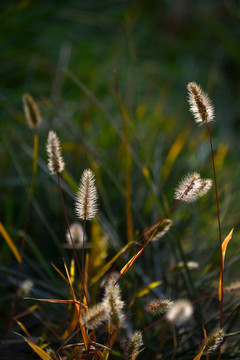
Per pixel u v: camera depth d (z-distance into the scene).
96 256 1.01
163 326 0.93
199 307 0.91
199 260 1.18
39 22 2.67
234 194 1.37
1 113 1.96
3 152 1.55
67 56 2.38
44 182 1.38
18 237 1.25
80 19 2.86
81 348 0.82
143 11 3.57
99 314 0.77
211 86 1.51
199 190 0.79
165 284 1.04
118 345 0.92
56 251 1.21
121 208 1.25
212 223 1.30
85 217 0.79
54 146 0.82
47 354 0.81
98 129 1.81
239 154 1.97
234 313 0.94
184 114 2.04
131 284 1.03
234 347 0.91
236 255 1.08
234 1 3.40
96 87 2.21
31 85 2.19
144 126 1.78
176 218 1.25
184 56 3.33
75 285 1.01
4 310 1.05
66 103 1.96
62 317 0.99
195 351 0.90
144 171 1.06
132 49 1.40
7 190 1.44
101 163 1.19
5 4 2.67
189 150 1.57
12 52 2.42
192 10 3.77
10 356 0.93
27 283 0.93
